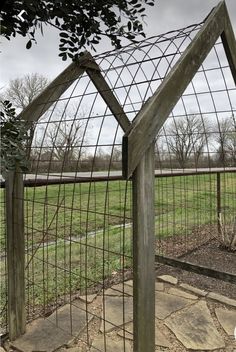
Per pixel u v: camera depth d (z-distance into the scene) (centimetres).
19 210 205
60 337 206
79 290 269
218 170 353
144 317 141
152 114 134
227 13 176
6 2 136
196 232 463
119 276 301
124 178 126
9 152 136
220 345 201
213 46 166
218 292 278
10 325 204
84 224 431
